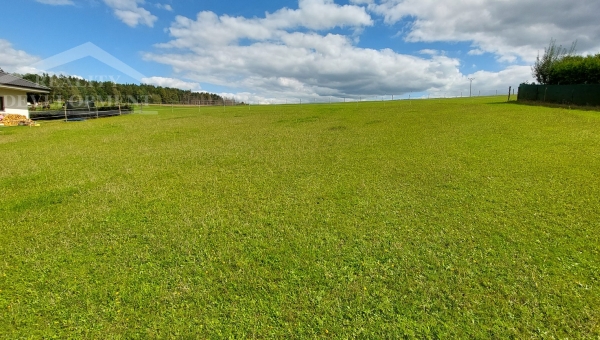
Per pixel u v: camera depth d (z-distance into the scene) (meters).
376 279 3.35
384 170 7.24
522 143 9.34
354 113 22.47
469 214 4.79
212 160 8.82
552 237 4.05
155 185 6.62
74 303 3.07
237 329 2.74
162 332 2.71
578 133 10.44
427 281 3.29
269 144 11.04
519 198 5.31
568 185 5.82
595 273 3.32
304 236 4.29
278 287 3.26
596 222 4.40
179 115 27.73
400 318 2.81
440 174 6.75
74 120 23.42
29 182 6.91
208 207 5.38
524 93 24.84
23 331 2.75
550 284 3.18
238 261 3.73
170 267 3.63
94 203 5.62
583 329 2.64
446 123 14.16
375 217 4.81
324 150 9.67
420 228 4.41
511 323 2.72
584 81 22.09
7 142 12.62
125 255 3.90
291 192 6.00
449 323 2.74
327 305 2.99
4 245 4.19
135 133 15.02
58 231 4.57
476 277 3.32
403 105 28.55
